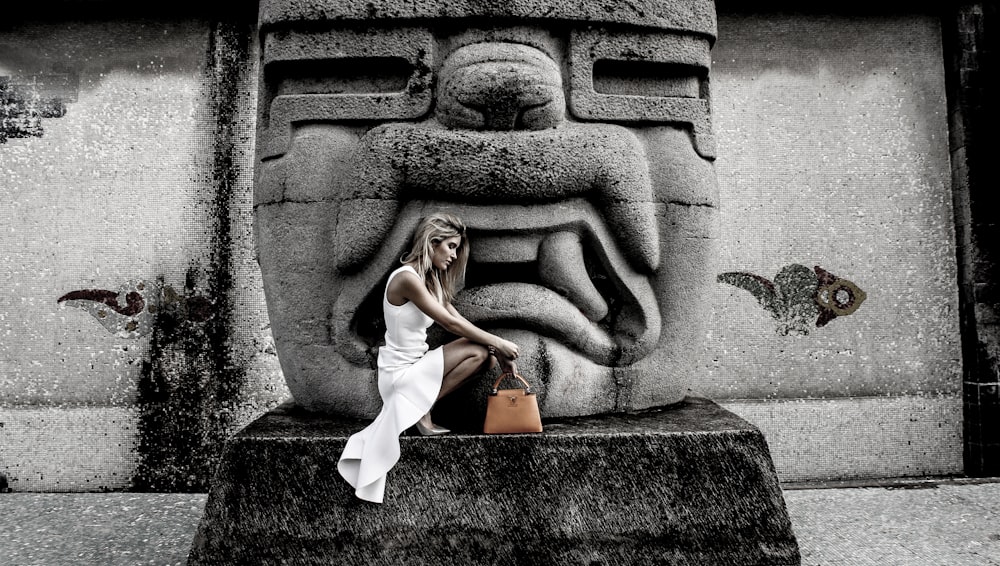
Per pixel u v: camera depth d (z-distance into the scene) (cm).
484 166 267
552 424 266
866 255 439
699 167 299
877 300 438
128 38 432
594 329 288
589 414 282
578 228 282
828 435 424
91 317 424
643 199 284
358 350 280
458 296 274
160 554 291
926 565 270
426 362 244
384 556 241
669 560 244
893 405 427
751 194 438
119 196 427
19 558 286
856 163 441
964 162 427
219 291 427
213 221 428
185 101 430
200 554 241
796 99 442
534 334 278
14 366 421
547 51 286
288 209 285
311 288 283
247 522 243
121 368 423
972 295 423
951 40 437
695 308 297
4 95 427
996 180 426
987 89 429
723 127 439
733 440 251
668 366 294
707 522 246
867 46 443
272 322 295
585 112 284
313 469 246
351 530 242
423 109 279
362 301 278
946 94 442
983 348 420
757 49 443
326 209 283
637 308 290
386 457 238
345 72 289
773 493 249
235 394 423
